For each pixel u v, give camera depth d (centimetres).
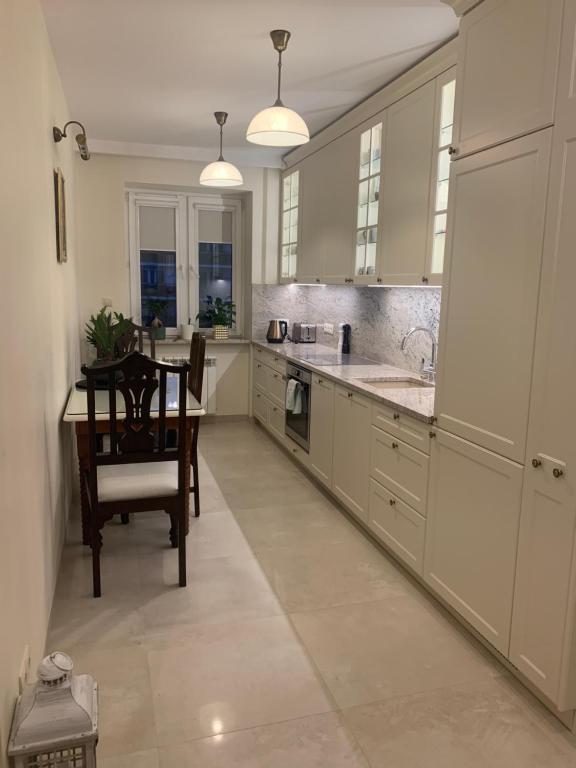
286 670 212
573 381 169
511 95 194
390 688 204
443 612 253
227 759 171
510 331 196
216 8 250
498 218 202
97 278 520
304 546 315
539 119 181
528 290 187
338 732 183
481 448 214
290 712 191
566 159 170
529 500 189
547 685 184
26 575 172
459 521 230
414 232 309
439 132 282
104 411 281
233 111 402
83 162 503
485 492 213
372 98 348
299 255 501
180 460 259
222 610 250
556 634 179
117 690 199
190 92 363
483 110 209
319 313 551
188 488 321
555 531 178
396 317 403
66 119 385
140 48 295
